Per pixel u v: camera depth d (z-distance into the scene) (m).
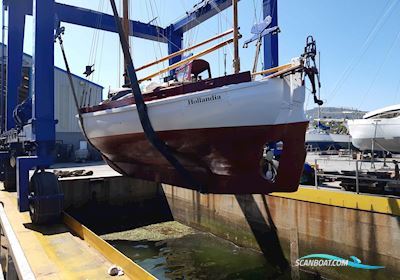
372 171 7.82
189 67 6.02
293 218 7.62
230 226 9.64
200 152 5.05
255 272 7.59
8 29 10.10
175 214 12.45
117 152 6.20
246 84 4.56
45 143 5.88
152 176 6.15
